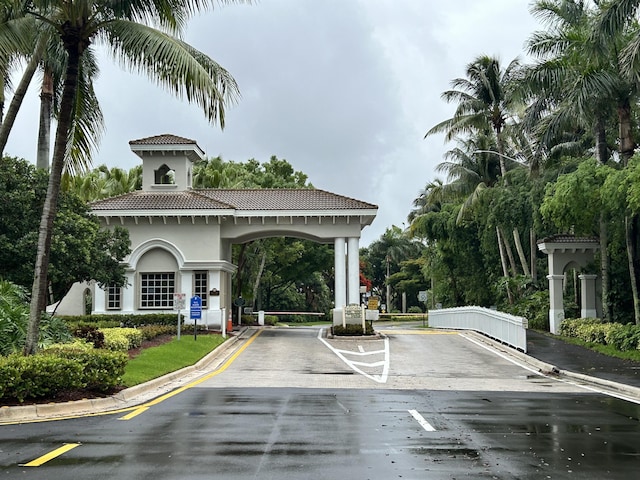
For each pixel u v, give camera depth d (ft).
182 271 112.88
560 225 89.40
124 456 28.30
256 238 124.57
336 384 58.23
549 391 54.65
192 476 24.95
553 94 98.73
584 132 117.29
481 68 136.26
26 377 41.22
